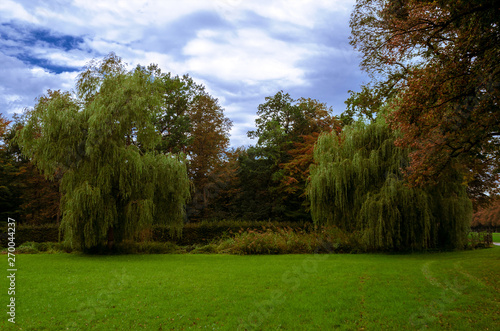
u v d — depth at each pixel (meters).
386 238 16.50
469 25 7.67
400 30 9.06
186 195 19.27
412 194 16.22
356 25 10.15
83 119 16.86
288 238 19.70
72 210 16.00
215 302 7.45
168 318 6.44
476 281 9.00
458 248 17.59
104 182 16.58
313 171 20.12
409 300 7.39
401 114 9.30
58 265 13.10
